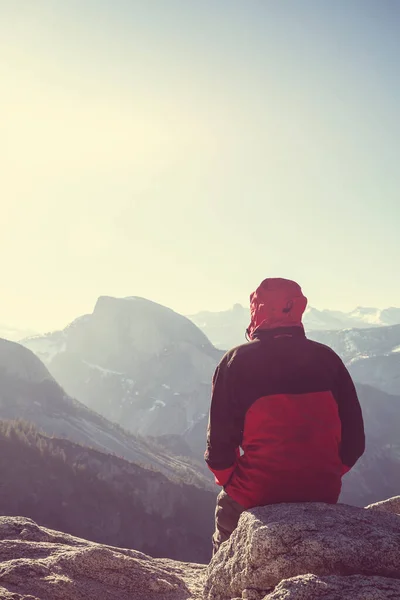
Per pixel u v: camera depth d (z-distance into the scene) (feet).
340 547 10.12
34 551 13.88
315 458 12.08
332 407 12.39
